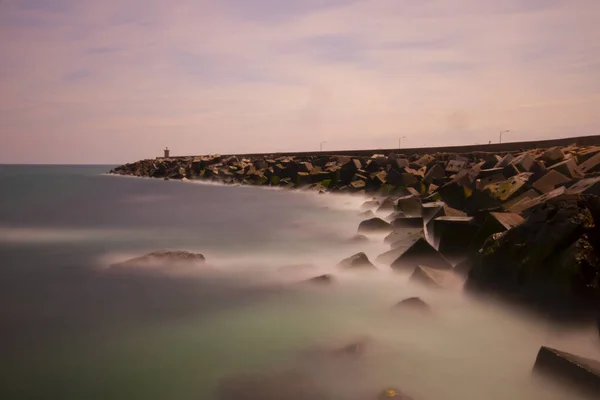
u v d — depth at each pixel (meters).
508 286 7.43
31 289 10.23
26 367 6.48
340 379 5.92
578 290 6.29
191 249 14.97
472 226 10.66
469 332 7.25
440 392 5.56
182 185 57.16
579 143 31.77
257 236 17.64
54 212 27.66
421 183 25.25
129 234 18.69
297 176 41.22
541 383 5.34
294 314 8.34
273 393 5.60
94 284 10.55
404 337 7.14
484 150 40.91
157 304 9.06
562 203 7.14
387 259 11.08
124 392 5.79
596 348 5.93
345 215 23.14
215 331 7.67
